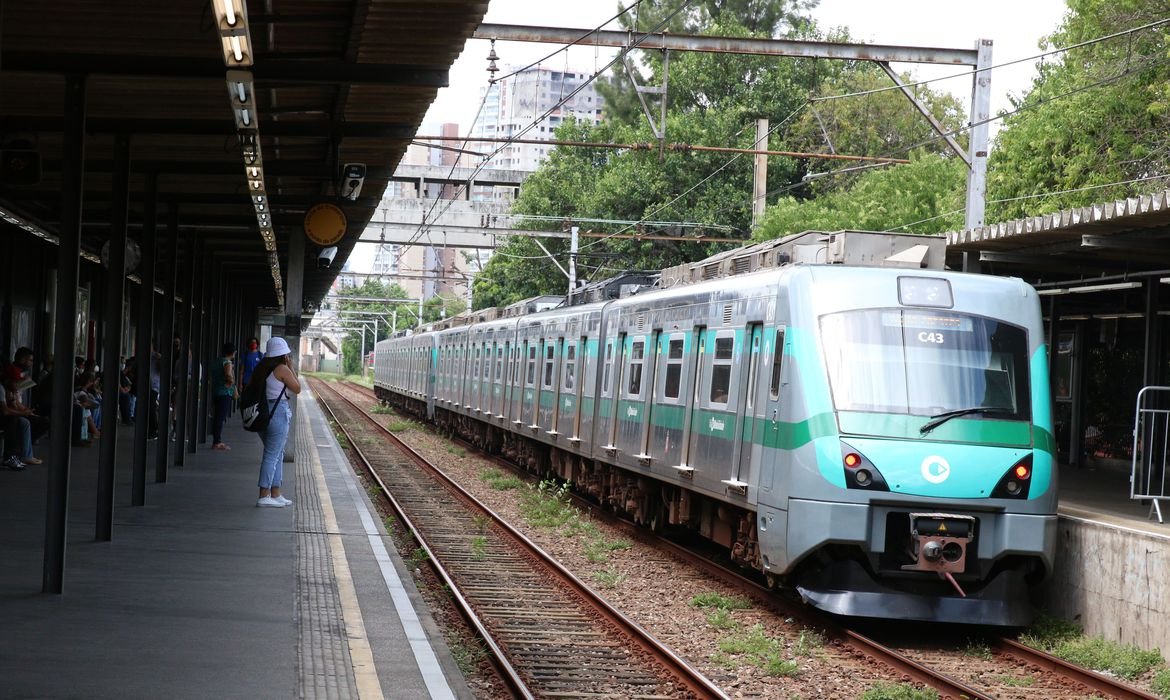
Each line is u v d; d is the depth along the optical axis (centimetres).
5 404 1775
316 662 759
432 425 4234
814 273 1154
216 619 862
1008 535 1083
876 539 1074
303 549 1208
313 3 946
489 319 3372
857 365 1105
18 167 1184
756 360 1241
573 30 1789
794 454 1106
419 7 905
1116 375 1886
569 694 837
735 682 897
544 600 1193
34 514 1322
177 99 1237
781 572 1125
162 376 1736
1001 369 1123
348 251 2709
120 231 1199
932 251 1268
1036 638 1080
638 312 1733
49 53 938
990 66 1825
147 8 943
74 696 643
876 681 899
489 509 1822
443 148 2064
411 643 831
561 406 2188
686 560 1480
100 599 905
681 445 1469
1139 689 882
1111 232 1340
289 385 1525
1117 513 1265
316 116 1363
